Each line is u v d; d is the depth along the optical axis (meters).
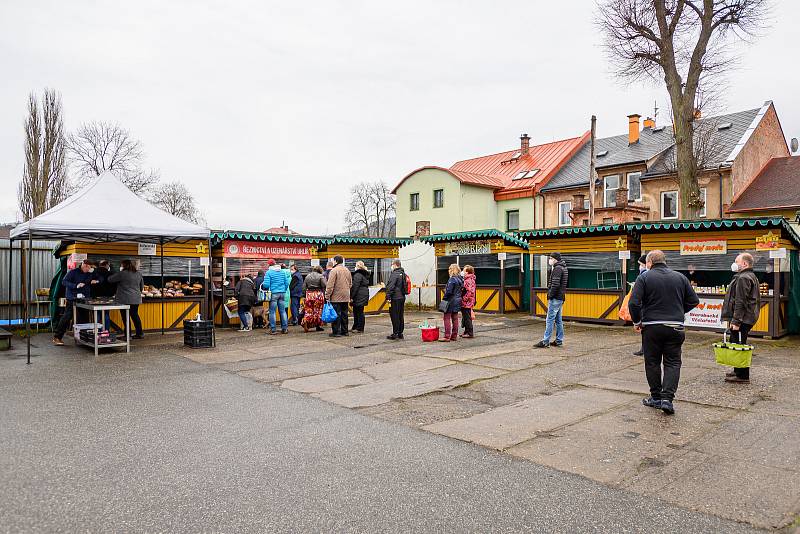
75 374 8.51
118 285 11.60
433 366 9.07
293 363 9.43
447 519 3.72
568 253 15.53
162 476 4.41
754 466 4.66
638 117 29.62
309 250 16.70
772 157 26.23
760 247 12.11
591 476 4.47
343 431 5.66
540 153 34.47
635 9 18.73
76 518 3.67
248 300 13.87
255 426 5.81
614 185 27.56
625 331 13.29
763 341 11.58
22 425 5.77
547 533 3.54
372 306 18.08
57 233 11.34
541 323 15.10
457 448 5.15
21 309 14.77
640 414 6.22
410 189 35.38
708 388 7.38
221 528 3.56
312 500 4.00
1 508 3.81
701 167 22.33
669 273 6.24
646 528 3.61
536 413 6.32
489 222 32.50
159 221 11.18
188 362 9.55
